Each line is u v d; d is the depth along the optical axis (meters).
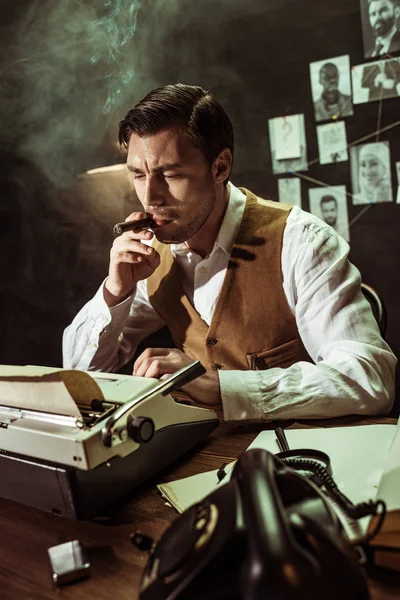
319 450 0.93
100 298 1.55
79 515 0.80
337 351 1.27
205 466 0.97
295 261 1.45
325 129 2.93
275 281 1.49
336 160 2.94
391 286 2.95
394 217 2.85
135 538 0.63
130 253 1.46
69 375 0.85
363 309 1.36
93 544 0.78
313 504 0.55
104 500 0.84
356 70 2.78
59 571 0.70
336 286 1.39
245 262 1.50
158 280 1.68
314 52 2.89
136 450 0.90
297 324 1.45
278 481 0.56
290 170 3.08
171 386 0.94
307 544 0.49
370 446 0.93
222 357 1.58
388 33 2.66
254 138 3.17
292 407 1.13
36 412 0.88
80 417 0.83
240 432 1.11
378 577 0.64
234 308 1.52
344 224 2.99
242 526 0.50
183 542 0.55
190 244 1.57
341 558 0.49
